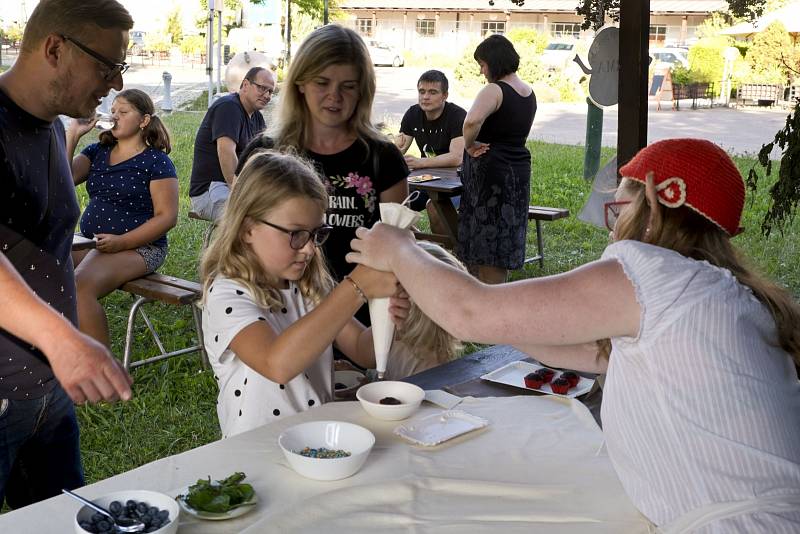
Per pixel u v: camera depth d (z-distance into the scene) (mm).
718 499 1270
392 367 2631
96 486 1601
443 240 5930
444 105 6438
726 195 1383
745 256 1450
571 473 1733
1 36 20031
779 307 1369
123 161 4273
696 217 1401
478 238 5312
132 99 4215
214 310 2090
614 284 1352
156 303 5223
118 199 4270
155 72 27281
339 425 1823
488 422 1977
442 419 1978
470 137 5113
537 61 23641
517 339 1405
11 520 1471
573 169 11094
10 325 1446
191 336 4742
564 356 1847
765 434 1264
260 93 5371
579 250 7113
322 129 2900
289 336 1943
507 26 36562
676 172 1393
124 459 3369
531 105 5230
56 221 2033
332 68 2740
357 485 1636
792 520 1234
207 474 1677
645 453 1340
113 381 1413
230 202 2137
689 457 1286
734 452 1265
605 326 1350
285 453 1690
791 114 3236
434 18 37812
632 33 3111
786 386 1319
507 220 5254
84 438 3521
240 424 2113
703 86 20969
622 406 1372
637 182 1468
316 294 2283
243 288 2107
